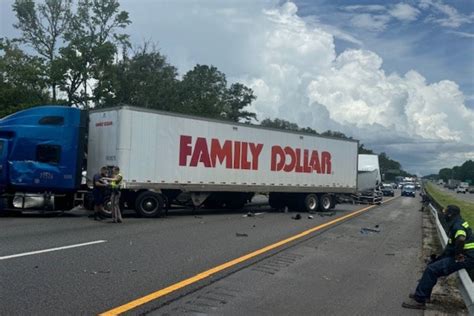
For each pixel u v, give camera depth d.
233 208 22.89
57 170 16.50
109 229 13.50
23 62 39.72
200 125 18.70
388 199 49.19
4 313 5.65
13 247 9.91
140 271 8.20
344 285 8.02
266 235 13.66
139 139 16.75
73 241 11.01
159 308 6.18
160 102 45.81
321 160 23.94
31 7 41.25
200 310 6.18
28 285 6.95
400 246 13.08
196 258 9.61
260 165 21.08
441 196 60.91
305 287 7.70
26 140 16.19
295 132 22.62
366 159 38.28
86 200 17.28
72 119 16.86
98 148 17.14
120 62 44.31
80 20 42.41
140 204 17.11
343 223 18.61
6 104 38.25
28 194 16.14
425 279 6.96
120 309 6.02
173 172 17.84
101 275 7.77
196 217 18.30
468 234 6.95
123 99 44.22
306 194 23.50
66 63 40.12
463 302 7.25
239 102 79.12
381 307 6.79
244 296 6.96
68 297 6.43
